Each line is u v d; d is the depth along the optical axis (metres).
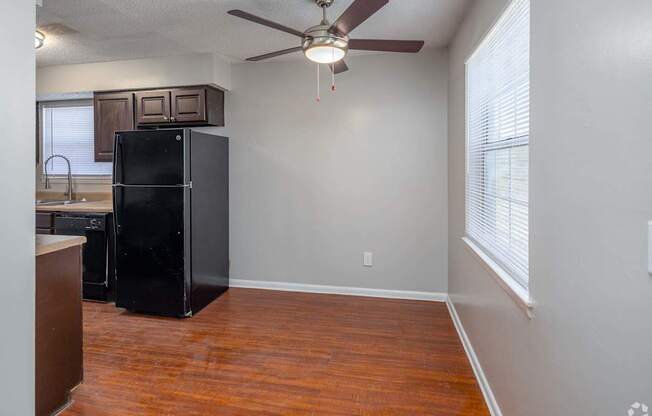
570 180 1.15
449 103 3.53
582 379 1.08
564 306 1.19
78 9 2.71
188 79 3.80
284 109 4.00
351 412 2.00
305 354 2.64
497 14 1.95
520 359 1.60
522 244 1.70
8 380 1.48
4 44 1.43
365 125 3.83
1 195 1.43
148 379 2.31
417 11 2.74
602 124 0.98
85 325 3.16
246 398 2.12
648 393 0.81
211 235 3.76
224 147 4.00
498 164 2.09
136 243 3.39
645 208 0.82
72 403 2.07
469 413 2.00
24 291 1.54
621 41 0.90
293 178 4.02
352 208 3.91
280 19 2.86
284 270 4.10
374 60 3.78
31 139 1.55
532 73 1.46
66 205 3.92
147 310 3.39
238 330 3.06
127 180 3.39
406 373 2.39
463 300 2.87
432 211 3.74
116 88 3.98
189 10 2.72
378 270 3.89
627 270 0.88
